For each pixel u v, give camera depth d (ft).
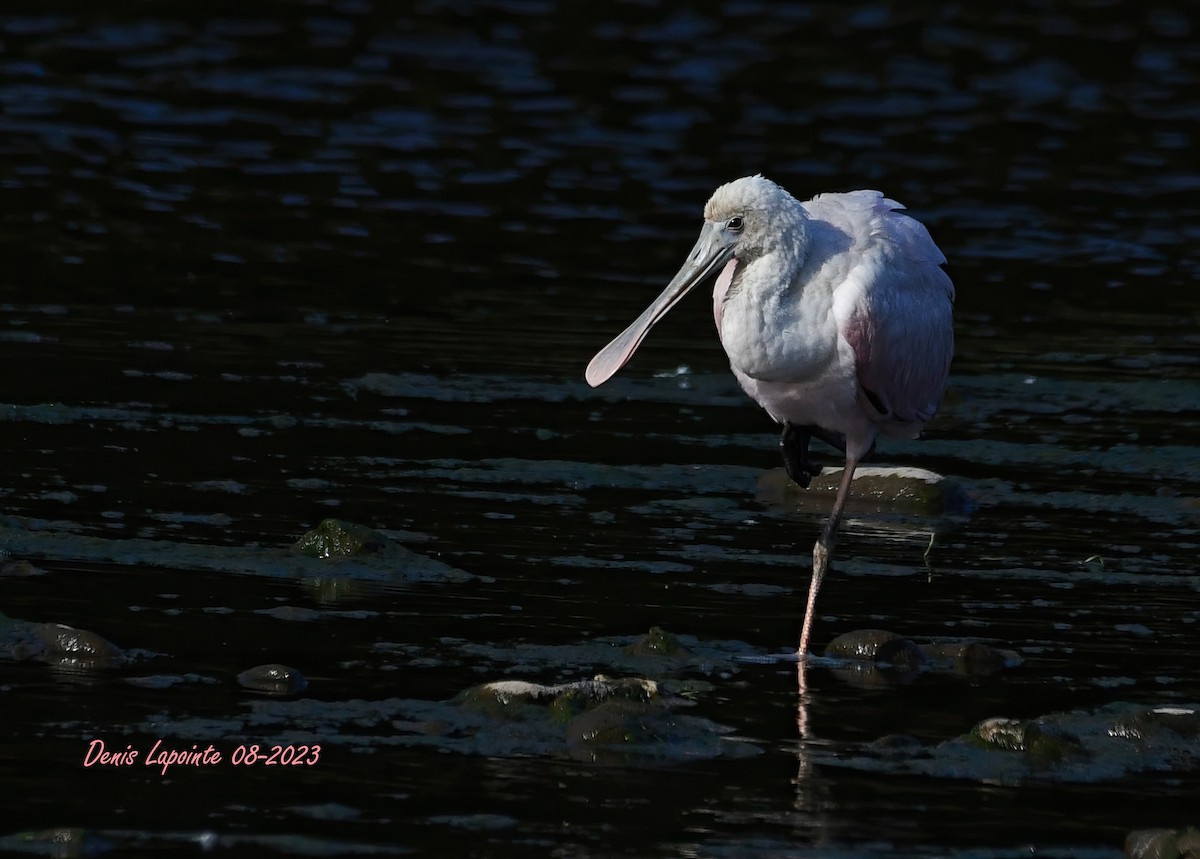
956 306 66.28
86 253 65.72
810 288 40.29
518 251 69.92
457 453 49.01
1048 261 71.92
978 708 34.73
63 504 43.06
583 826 28.94
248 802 29.27
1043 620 39.52
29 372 53.06
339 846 27.86
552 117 87.92
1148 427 54.34
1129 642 38.34
